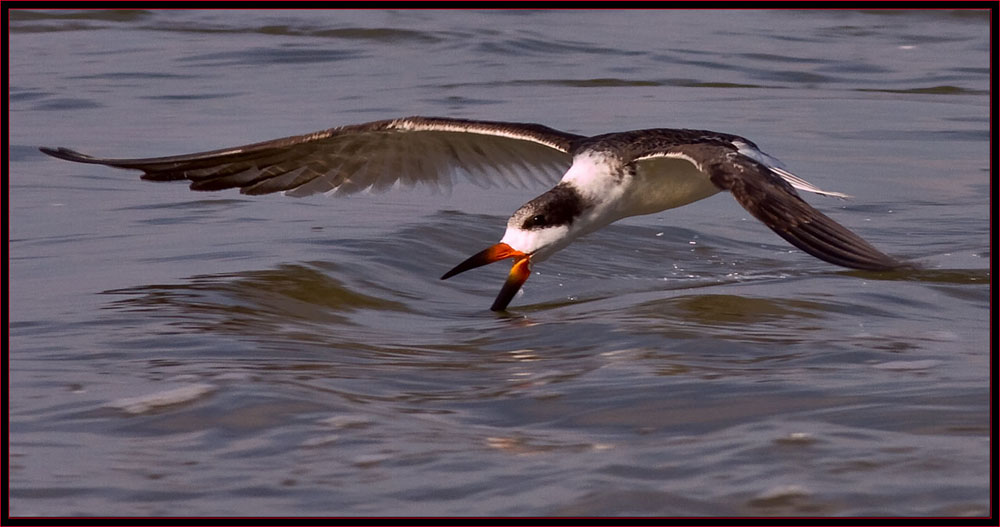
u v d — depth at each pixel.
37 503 7.61
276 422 8.78
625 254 15.01
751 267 14.57
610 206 12.20
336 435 8.54
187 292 12.47
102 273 13.29
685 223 16.38
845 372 9.68
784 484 7.57
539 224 12.05
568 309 12.38
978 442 8.09
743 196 10.41
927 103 24.59
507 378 9.86
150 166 12.77
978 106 24.33
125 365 10.12
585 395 9.27
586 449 8.21
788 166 19.55
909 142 21.25
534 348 10.82
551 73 27.05
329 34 30.39
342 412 8.96
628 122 22.52
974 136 21.70
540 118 22.78
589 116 23.02
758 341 10.70
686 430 8.49
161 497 7.68
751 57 29.03
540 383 9.65
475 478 7.82
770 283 13.27
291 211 16.34
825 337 10.82
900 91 25.84
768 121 22.83
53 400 9.25
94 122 22.30
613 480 7.70
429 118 12.88
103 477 7.96
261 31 30.61
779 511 7.27
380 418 8.87
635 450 8.16
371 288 13.11
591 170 12.13
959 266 13.88
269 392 9.32
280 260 13.72
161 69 26.91
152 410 9.01
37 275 13.27
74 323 11.35
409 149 13.41
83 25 30.95
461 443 8.38
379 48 29.23
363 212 16.38
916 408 8.72
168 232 15.23
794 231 10.11
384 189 13.69
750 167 10.64
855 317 11.67
